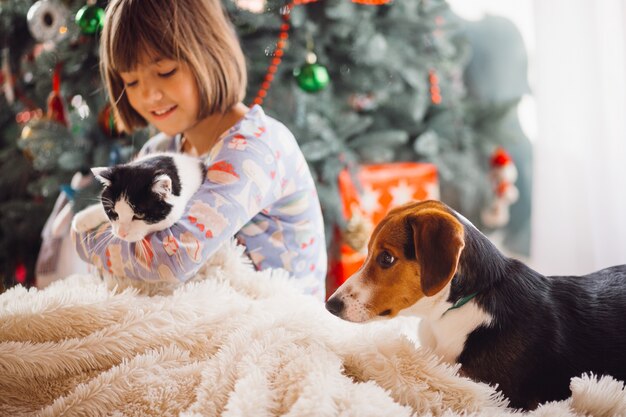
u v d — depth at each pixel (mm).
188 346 1268
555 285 1239
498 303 1178
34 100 2953
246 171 1417
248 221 1545
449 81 3346
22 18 2848
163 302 1319
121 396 1173
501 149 3428
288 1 2557
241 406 1066
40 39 2455
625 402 1057
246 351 1195
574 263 2557
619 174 2344
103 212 1514
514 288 1197
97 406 1159
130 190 1406
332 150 2725
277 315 1300
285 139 1537
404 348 1184
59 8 2387
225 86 1553
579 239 2539
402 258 1167
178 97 1505
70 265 2260
